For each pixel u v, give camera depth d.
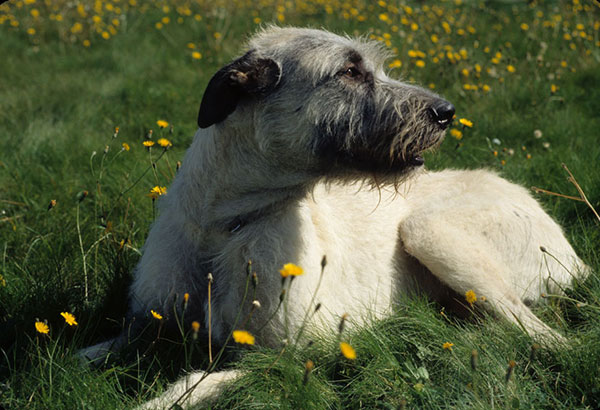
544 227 4.32
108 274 4.13
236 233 3.40
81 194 4.13
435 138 3.53
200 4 13.02
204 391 3.04
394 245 4.10
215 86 3.21
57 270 4.06
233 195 3.38
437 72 8.11
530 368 3.17
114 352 3.49
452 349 3.19
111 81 8.85
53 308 3.74
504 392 2.89
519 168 5.61
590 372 3.01
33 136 6.57
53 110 7.85
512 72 8.13
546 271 4.21
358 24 11.01
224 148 3.34
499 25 10.62
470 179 4.53
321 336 3.37
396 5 12.26
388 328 3.52
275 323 3.35
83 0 13.45
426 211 4.19
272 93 3.30
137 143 6.59
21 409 2.86
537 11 11.63
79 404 2.89
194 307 3.59
